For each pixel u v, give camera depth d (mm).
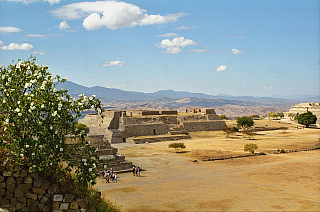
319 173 52656
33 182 17438
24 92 18766
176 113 132625
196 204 33281
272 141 99688
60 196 17938
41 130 17953
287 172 53625
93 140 53094
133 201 33906
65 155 18547
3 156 17844
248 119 123188
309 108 170250
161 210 30719
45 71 19500
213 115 133000
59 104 17766
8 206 16391
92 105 19625
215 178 48781
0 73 18797
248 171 54625
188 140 105188
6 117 17625
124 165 52594
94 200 21297
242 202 34469
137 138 100000
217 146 88625
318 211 31594
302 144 91500
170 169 56250
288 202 34750
